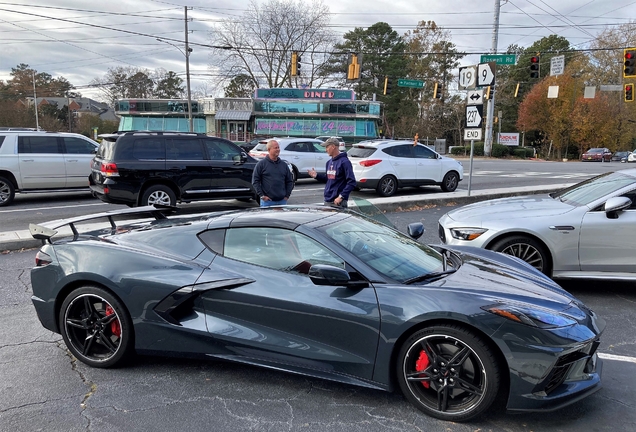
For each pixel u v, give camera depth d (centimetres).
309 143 1780
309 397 341
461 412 306
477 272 363
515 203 637
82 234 439
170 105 4234
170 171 1030
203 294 358
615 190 569
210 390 350
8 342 430
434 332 308
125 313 370
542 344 292
